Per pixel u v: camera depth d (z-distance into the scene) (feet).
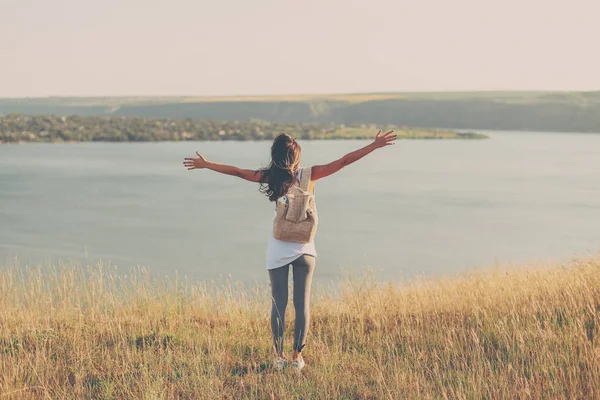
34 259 80.79
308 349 21.08
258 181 19.11
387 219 132.26
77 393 17.24
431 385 17.80
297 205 18.63
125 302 27.53
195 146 520.01
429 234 111.75
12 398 16.71
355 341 22.04
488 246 99.09
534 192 195.21
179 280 63.72
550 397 16.72
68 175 241.14
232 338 21.98
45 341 20.76
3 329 22.21
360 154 18.78
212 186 203.31
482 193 191.11
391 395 16.96
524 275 32.91
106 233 108.58
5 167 280.10
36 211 139.23
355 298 27.37
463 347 21.13
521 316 23.48
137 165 300.20
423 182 226.99
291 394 17.24
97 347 20.77
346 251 92.68
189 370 18.79
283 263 18.79
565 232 115.85
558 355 18.99
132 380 18.06
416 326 23.41
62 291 28.19
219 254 88.99
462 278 45.80
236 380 18.28
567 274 29.60
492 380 17.69
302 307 18.90
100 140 575.79
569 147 577.43
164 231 111.65
